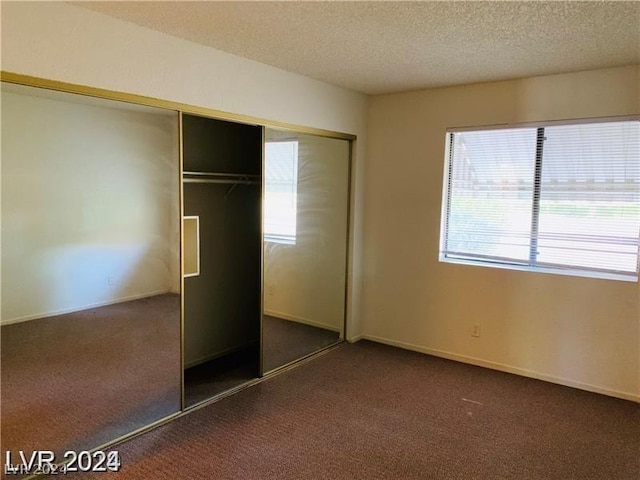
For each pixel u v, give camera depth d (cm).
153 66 264
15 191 258
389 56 303
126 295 304
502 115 370
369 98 436
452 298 405
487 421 300
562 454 264
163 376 309
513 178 375
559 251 361
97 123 276
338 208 430
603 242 344
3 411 265
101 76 241
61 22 223
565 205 355
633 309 329
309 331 418
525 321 372
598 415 310
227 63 305
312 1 216
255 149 353
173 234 305
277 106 344
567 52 287
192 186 337
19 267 266
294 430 285
